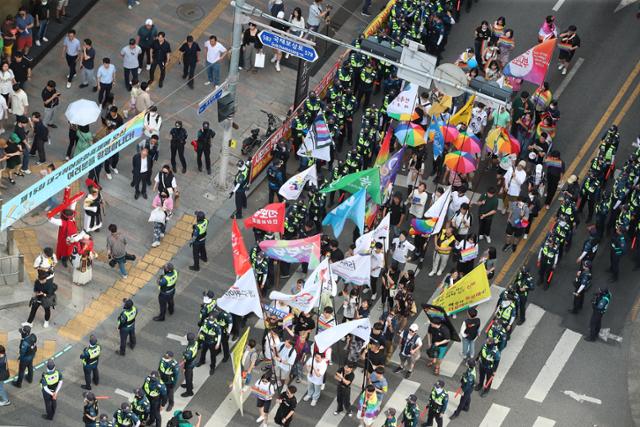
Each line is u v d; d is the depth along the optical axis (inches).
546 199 4010.8
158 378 3312.0
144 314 3617.1
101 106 4084.6
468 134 3855.8
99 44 4293.8
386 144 3836.1
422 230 3742.6
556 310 3767.2
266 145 3981.3
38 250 3700.8
